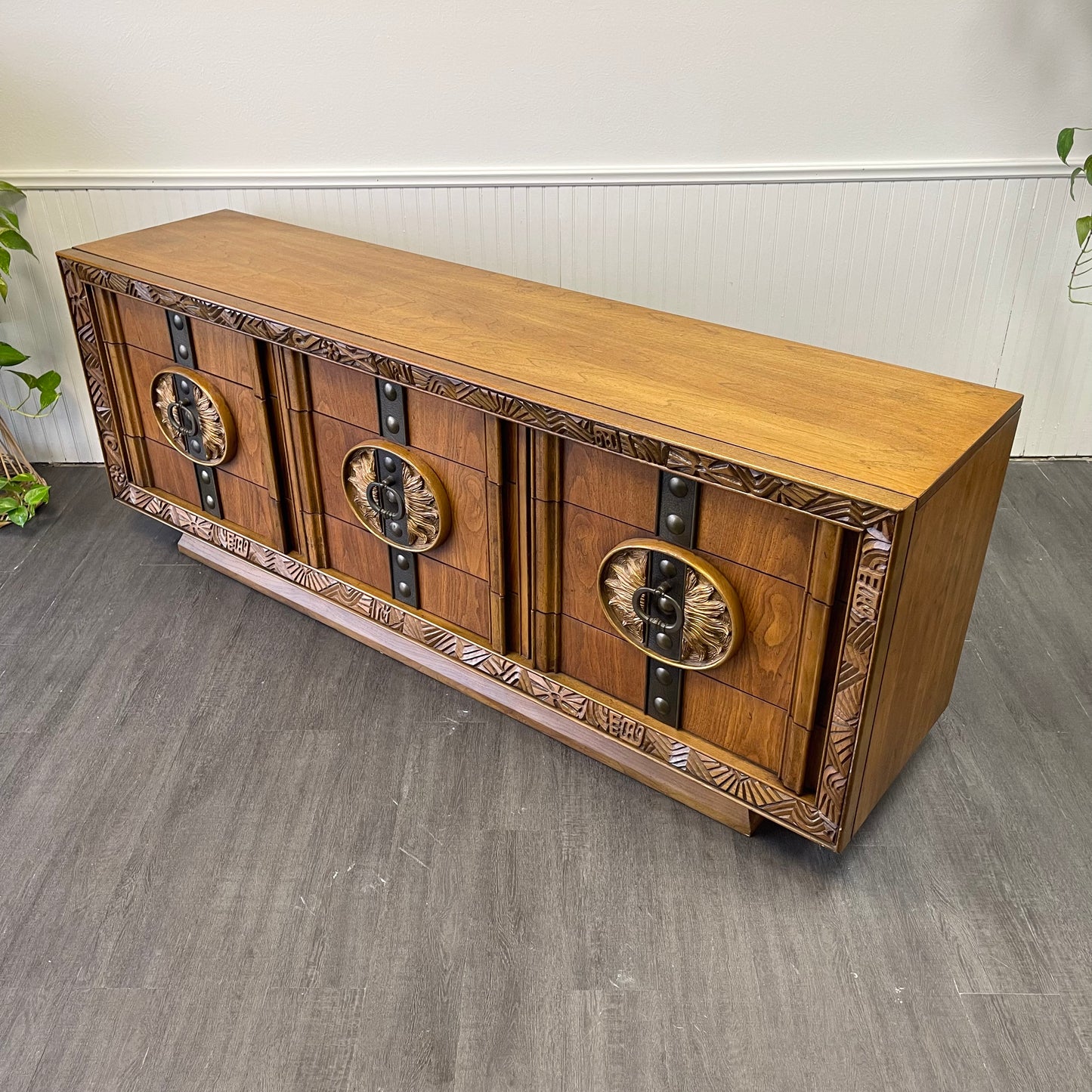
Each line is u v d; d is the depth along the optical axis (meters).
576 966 1.65
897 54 2.42
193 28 2.49
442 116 2.57
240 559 2.51
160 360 2.36
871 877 1.79
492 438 1.79
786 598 1.58
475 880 1.79
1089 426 2.92
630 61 2.47
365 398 2.00
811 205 2.60
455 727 2.12
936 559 1.57
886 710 1.64
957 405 1.67
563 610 1.93
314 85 2.55
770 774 1.76
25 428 3.01
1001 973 1.63
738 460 1.50
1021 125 2.51
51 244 2.76
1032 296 2.70
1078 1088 1.47
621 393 1.71
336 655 2.32
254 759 2.04
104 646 2.34
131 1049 1.53
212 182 2.68
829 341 2.80
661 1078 1.49
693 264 2.71
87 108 2.60
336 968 1.64
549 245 2.71
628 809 1.93
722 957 1.66
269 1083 1.49
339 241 2.46
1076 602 2.44
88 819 1.90
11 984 1.62
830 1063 1.50
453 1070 1.50
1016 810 1.92
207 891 1.77
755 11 2.38
